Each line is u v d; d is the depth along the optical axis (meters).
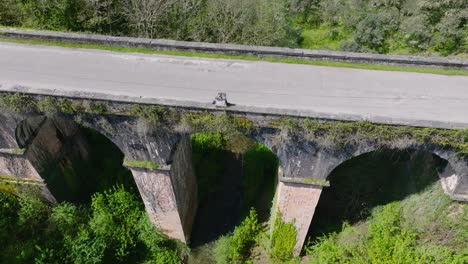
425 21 28.94
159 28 25.94
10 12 23.70
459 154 14.00
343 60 17.48
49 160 18.91
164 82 16.81
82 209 20.34
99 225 18.92
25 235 19.02
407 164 19.84
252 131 14.41
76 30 24.66
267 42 26.03
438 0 28.45
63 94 14.25
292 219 17.84
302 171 15.52
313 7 32.25
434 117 15.54
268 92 16.45
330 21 31.70
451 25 28.31
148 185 17.22
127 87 16.56
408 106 15.95
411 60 17.14
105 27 25.28
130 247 19.14
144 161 16.20
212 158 24.41
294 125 13.71
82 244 17.98
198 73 17.19
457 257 15.82
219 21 25.95
